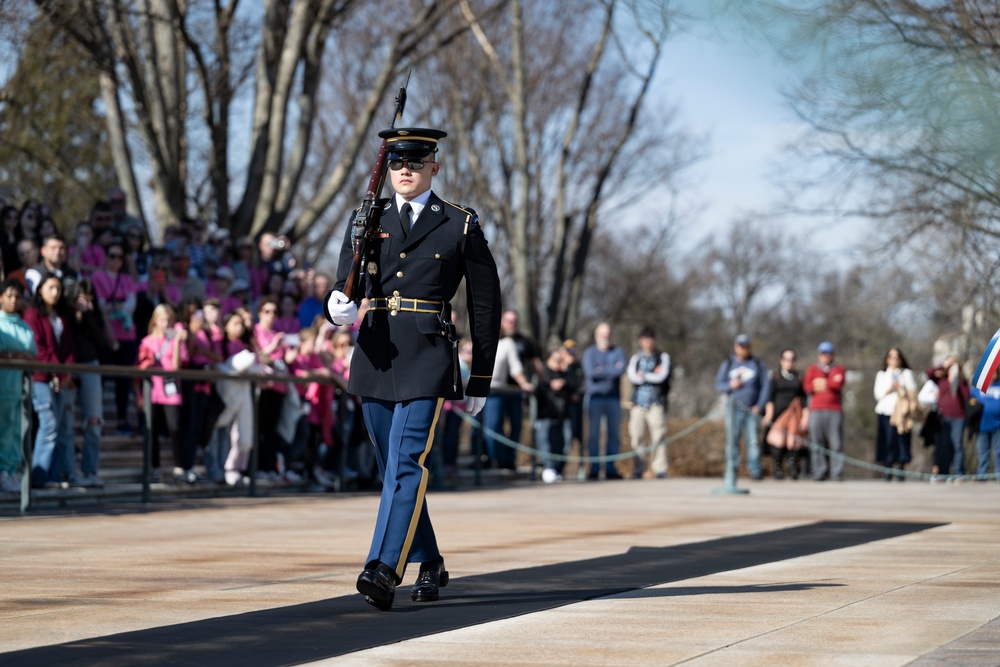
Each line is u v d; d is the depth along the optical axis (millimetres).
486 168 40250
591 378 19766
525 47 37344
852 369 53500
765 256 74875
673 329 65812
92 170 30516
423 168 5883
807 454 20500
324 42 22703
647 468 24578
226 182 22516
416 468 5742
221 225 22391
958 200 18156
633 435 20453
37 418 12023
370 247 5867
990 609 5496
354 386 5906
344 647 4648
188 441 13766
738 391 19625
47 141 28953
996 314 24984
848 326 55500
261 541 8852
